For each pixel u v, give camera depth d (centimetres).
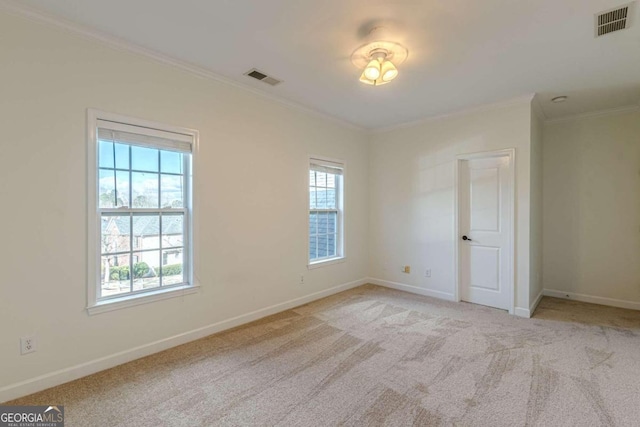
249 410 192
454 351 269
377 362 250
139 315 258
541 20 214
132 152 260
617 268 402
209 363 249
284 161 377
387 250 493
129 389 213
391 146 486
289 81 317
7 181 200
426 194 446
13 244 202
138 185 263
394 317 354
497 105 376
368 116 434
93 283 233
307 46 250
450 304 403
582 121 423
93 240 233
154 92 265
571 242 433
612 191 405
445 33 229
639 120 386
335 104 385
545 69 288
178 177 289
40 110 211
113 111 242
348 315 360
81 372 228
